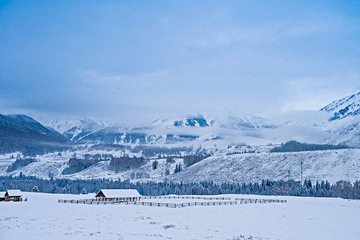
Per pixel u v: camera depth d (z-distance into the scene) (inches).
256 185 6943.9
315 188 6225.4
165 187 7475.4
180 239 1664.6
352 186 5689.0
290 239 1727.4
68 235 1723.7
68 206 3535.9
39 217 2517.2
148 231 1891.0
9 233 1780.3
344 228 2111.2
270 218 2559.1
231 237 1740.9
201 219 2470.5
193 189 6796.3
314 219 2532.0
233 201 4362.7
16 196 4443.9
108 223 2201.0
